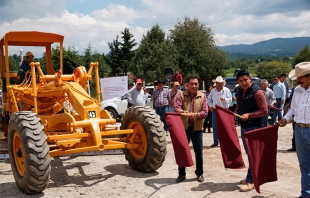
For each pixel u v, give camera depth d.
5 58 7.36
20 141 5.29
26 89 6.66
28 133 5.00
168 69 12.20
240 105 5.25
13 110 7.46
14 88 7.06
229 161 5.09
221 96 8.52
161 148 5.96
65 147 5.74
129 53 45.72
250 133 4.59
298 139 4.58
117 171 6.38
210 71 51.06
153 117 6.05
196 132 5.52
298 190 5.16
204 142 9.38
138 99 9.73
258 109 5.10
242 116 5.04
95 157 7.57
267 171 4.81
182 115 5.48
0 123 8.49
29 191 5.06
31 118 5.25
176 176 5.98
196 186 5.37
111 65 45.75
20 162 5.43
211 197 4.84
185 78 48.62
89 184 5.60
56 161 7.23
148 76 41.72
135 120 6.27
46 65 8.43
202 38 50.41
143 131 6.18
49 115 6.71
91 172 6.34
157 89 10.20
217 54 51.84
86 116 5.79
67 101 6.73
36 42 8.20
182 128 5.36
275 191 5.10
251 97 5.07
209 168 6.50
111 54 46.00
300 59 56.03
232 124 5.13
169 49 45.09
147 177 5.94
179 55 49.22
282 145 8.91
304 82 4.49
